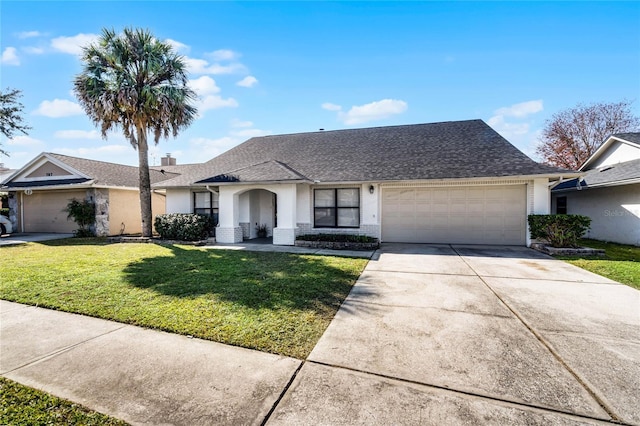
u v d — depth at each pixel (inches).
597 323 169.3
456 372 121.5
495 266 317.7
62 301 207.2
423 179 440.8
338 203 516.4
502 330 160.7
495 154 470.9
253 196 567.5
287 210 476.4
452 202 477.1
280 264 325.4
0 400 104.8
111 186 632.4
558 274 281.4
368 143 599.5
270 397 106.2
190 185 515.2
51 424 93.5
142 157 535.2
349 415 96.7
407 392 108.7
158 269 301.7
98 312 187.0
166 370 124.0
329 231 516.7
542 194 430.0
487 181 439.8
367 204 494.6
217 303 201.8
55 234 666.8
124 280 259.8
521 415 96.3
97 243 513.3
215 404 102.6
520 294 222.5
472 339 150.6
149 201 546.9
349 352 138.3
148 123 514.3
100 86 472.1
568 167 1091.9
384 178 459.8
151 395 107.8
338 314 184.5
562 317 178.1
